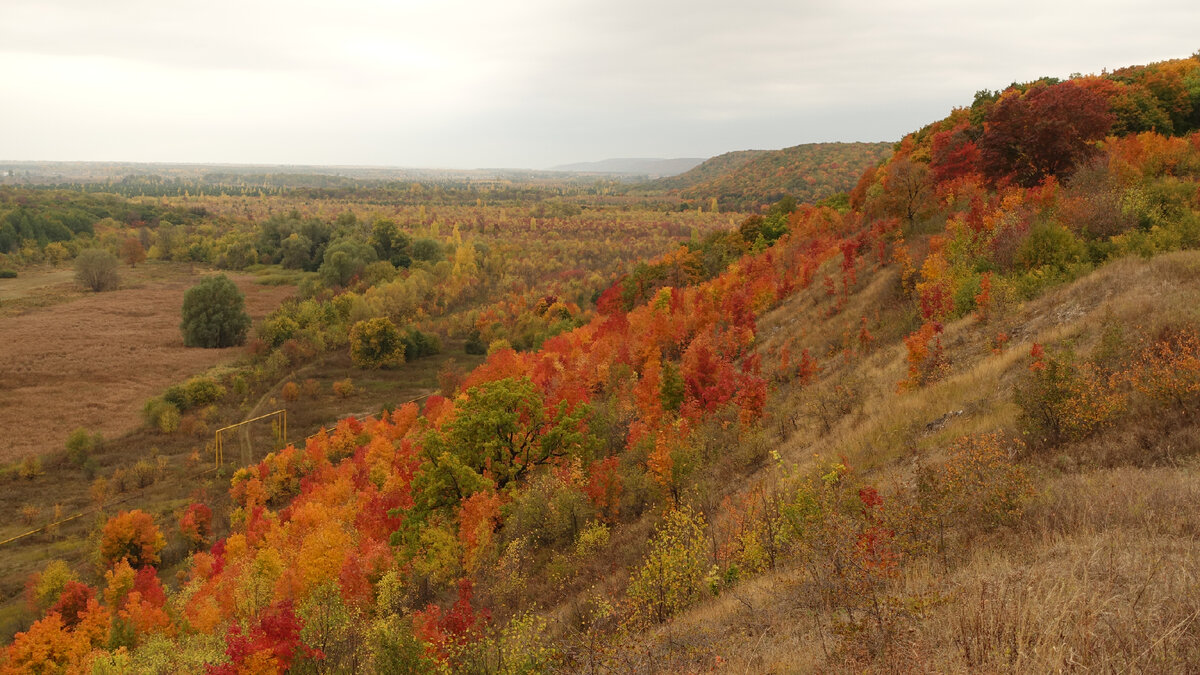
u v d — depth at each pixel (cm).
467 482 3497
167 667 3105
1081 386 1633
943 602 796
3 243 17775
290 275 17350
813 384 3653
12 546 5856
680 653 1103
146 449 7869
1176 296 2008
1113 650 589
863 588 951
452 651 1474
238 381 9619
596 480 3038
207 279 12056
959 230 3731
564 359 6675
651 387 4491
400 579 3036
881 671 676
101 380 9888
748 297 5888
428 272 15925
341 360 11269
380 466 5638
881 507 1320
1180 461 1277
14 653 3791
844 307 4653
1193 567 747
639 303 8831
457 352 11944
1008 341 2575
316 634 2058
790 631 976
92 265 15212
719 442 3219
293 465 6812
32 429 8212
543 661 1350
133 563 5359
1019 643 603
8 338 11450
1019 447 1656
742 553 1591
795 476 1770
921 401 2392
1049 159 4159
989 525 1202
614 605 1588
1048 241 2977
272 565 3806
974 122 6053
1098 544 902
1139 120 4869
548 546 2936
